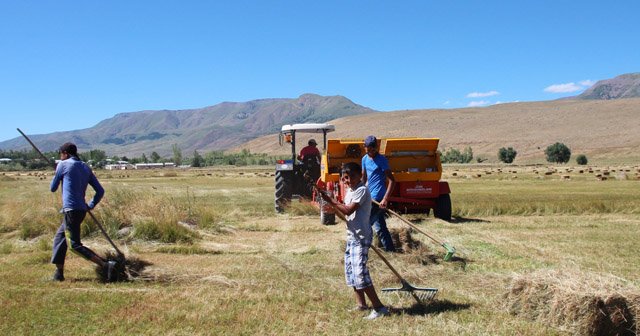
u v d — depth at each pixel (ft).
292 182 56.85
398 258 29.35
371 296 20.62
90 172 26.55
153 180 153.58
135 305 21.77
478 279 25.61
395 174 46.98
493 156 431.84
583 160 287.89
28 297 22.77
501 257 31.17
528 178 138.31
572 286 19.22
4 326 19.30
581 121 533.14
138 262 26.86
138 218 39.11
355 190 20.99
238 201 71.82
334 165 48.03
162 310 21.13
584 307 18.37
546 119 568.82
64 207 25.57
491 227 44.16
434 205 48.26
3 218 42.27
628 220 49.29
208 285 25.03
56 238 25.98
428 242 34.58
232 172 239.09
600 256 31.76
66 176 25.80
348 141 47.47
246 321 19.84
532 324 19.47
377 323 19.80
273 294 23.41
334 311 21.21
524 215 54.90
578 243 36.17
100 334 18.57
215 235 40.14
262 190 98.02
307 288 24.53
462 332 18.84
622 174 142.00
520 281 20.63
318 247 34.17
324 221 46.37
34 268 28.60
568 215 54.44
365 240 20.97
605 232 41.37
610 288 18.90
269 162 465.88
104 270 25.94
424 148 47.80
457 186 107.04
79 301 22.34
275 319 20.13
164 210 40.75
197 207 46.37
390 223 33.14
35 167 327.67
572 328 18.52
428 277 26.14
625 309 18.16
